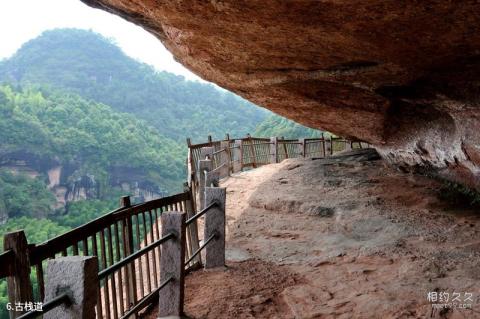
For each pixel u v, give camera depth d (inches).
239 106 5255.9
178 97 5187.0
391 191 312.7
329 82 232.7
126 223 140.8
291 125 1899.6
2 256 85.4
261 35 171.6
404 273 169.5
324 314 139.2
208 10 155.9
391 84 222.1
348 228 246.8
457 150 254.8
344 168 412.5
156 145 3597.4
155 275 159.6
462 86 200.4
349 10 135.3
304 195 322.3
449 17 134.2
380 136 343.3
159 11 171.2
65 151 2839.6
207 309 145.1
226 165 466.0
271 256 212.5
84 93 4643.2
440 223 239.5
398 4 127.5
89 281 77.1
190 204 200.5
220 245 190.4
